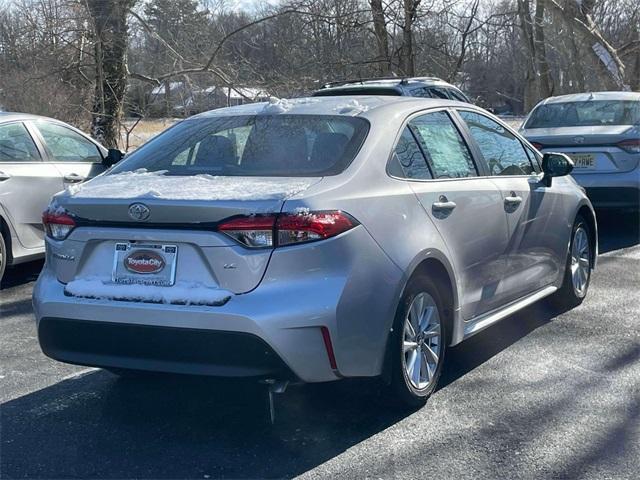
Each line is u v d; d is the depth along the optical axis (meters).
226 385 5.21
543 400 4.90
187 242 4.15
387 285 4.36
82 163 8.88
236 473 4.03
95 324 4.27
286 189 4.23
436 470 4.02
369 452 4.23
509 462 4.09
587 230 7.13
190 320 4.05
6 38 15.66
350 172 4.49
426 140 5.17
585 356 5.72
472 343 6.06
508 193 5.71
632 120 10.50
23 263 8.82
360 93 11.18
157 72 15.55
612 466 4.04
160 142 5.27
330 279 4.11
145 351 4.21
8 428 4.61
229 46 15.55
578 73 21.02
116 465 4.14
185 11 15.39
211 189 4.30
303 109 5.18
